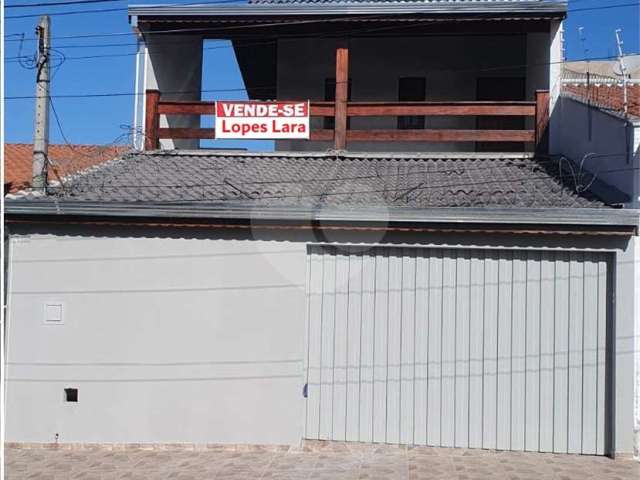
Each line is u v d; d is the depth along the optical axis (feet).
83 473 28.66
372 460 29.94
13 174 46.50
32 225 32.48
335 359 32.09
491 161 42.01
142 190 33.91
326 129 49.55
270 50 53.62
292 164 41.39
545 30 43.27
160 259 32.27
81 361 32.35
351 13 42.68
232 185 35.14
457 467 28.96
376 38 50.29
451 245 31.50
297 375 31.78
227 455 30.99
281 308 31.94
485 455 30.76
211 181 36.24
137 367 32.19
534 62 46.68
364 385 31.96
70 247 32.50
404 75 50.47
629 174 31.27
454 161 42.29
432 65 50.31
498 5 42.04
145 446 32.07
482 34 45.01
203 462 29.94
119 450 31.94
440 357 31.73
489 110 42.83
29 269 32.55
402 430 31.78
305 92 51.11
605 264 31.19
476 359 31.60
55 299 32.48
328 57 50.98
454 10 42.22
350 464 29.40
